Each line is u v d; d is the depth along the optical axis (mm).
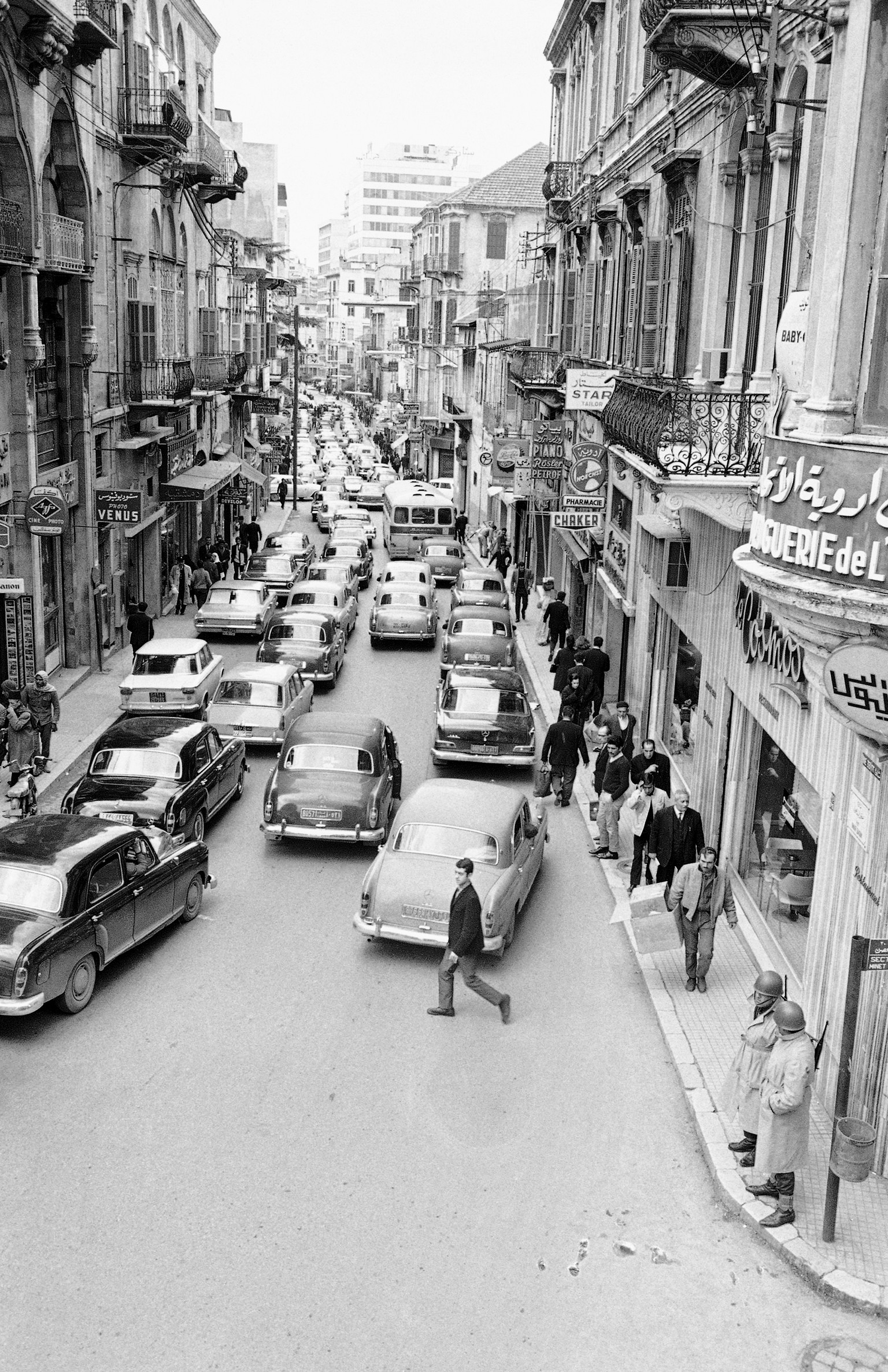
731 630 14320
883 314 7152
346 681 27375
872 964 7891
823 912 10414
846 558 7070
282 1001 11742
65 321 24422
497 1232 8336
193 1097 9922
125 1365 7004
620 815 17703
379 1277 7828
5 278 20625
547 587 36188
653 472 12430
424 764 20609
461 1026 11367
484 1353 7203
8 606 21844
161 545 34469
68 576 25609
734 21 12008
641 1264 8070
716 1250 8250
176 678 21797
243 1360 7070
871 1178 8984
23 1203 8469
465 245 68688
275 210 75875
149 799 15172
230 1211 8453
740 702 14023
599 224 26203
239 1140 9328
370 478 75938
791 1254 8086
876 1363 7266
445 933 12461
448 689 20422
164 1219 8344
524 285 53906
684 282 16578
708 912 11969
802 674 11172
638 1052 11016
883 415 7160
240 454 55312
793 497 7508
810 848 11805
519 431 42375
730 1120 9656
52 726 18938
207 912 13984
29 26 19672
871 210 7227
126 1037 10898
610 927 14031
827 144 7746
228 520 48688
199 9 38844
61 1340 7180
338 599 32000
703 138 15953
